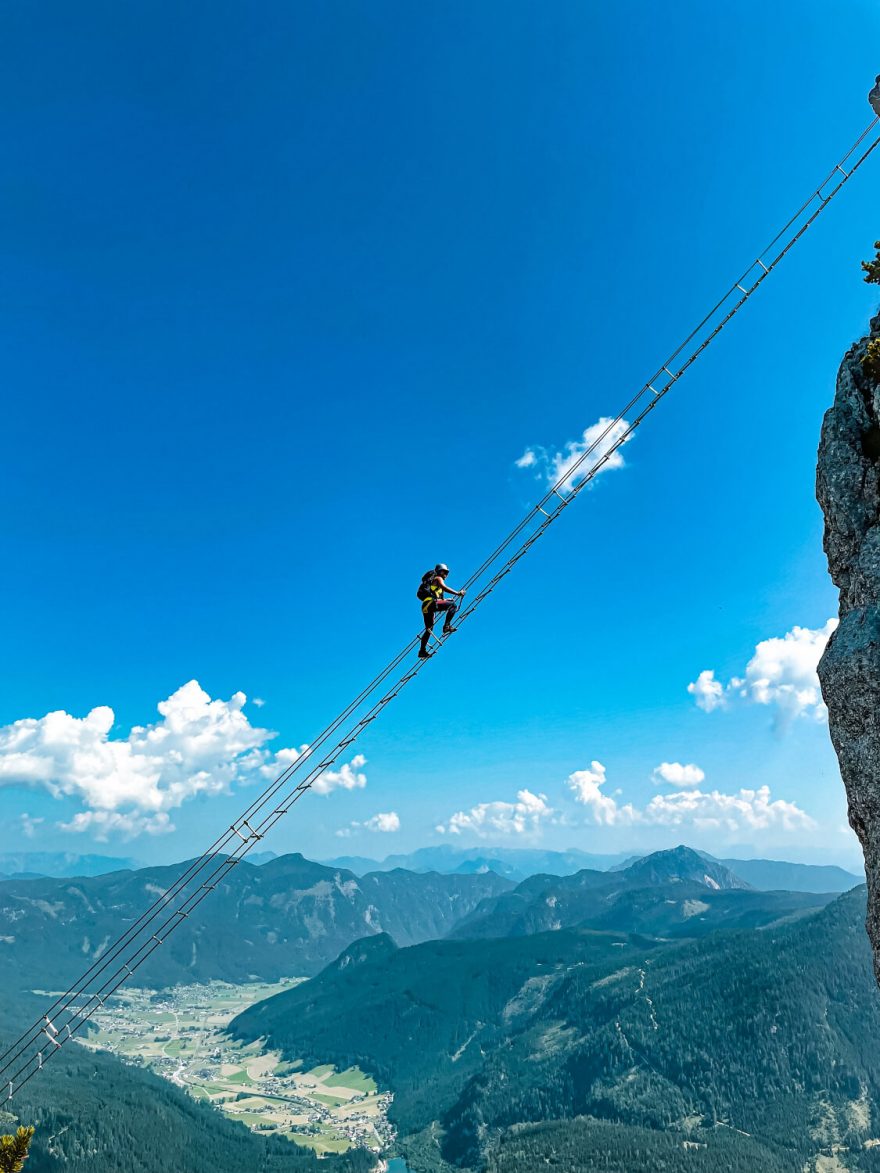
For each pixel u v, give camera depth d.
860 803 21.47
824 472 26.05
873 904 20.83
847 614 23.38
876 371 25.17
